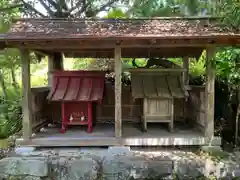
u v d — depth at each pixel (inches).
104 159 138.9
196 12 235.9
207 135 152.5
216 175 133.9
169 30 140.8
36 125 168.4
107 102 206.5
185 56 207.8
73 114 169.5
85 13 302.5
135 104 204.8
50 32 139.2
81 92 165.2
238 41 139.0
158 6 243.1
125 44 142.6
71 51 191.6
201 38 132.9
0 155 152.4
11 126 204.2
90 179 136.3
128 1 291.3
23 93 149.4
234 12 147.3
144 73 174.9
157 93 165.5
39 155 143.6
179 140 152.6
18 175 137.7
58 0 289.4
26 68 148.6
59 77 171.5
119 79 147.6
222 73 167.9
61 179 136.8
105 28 145.9
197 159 138.9
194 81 219.9
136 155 144.6
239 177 132.2
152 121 168.2
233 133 181.5
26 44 141.8
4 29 202.8
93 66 287.6
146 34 135.3
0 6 246.8
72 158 139.3
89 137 154.8
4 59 232.1
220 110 199.6
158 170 135.3
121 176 137.0
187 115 202.8
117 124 151.3
